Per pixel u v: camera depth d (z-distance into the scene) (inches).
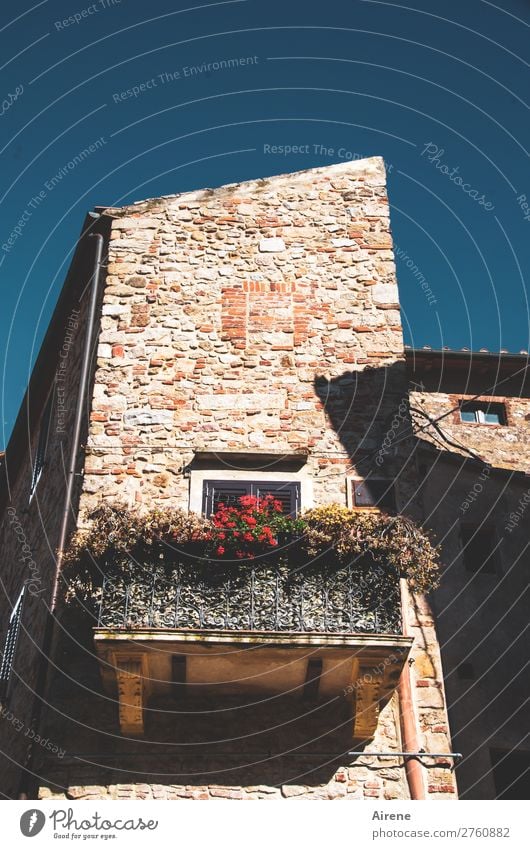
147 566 404.8
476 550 553.9
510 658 514.0
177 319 513.7
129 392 490.3
